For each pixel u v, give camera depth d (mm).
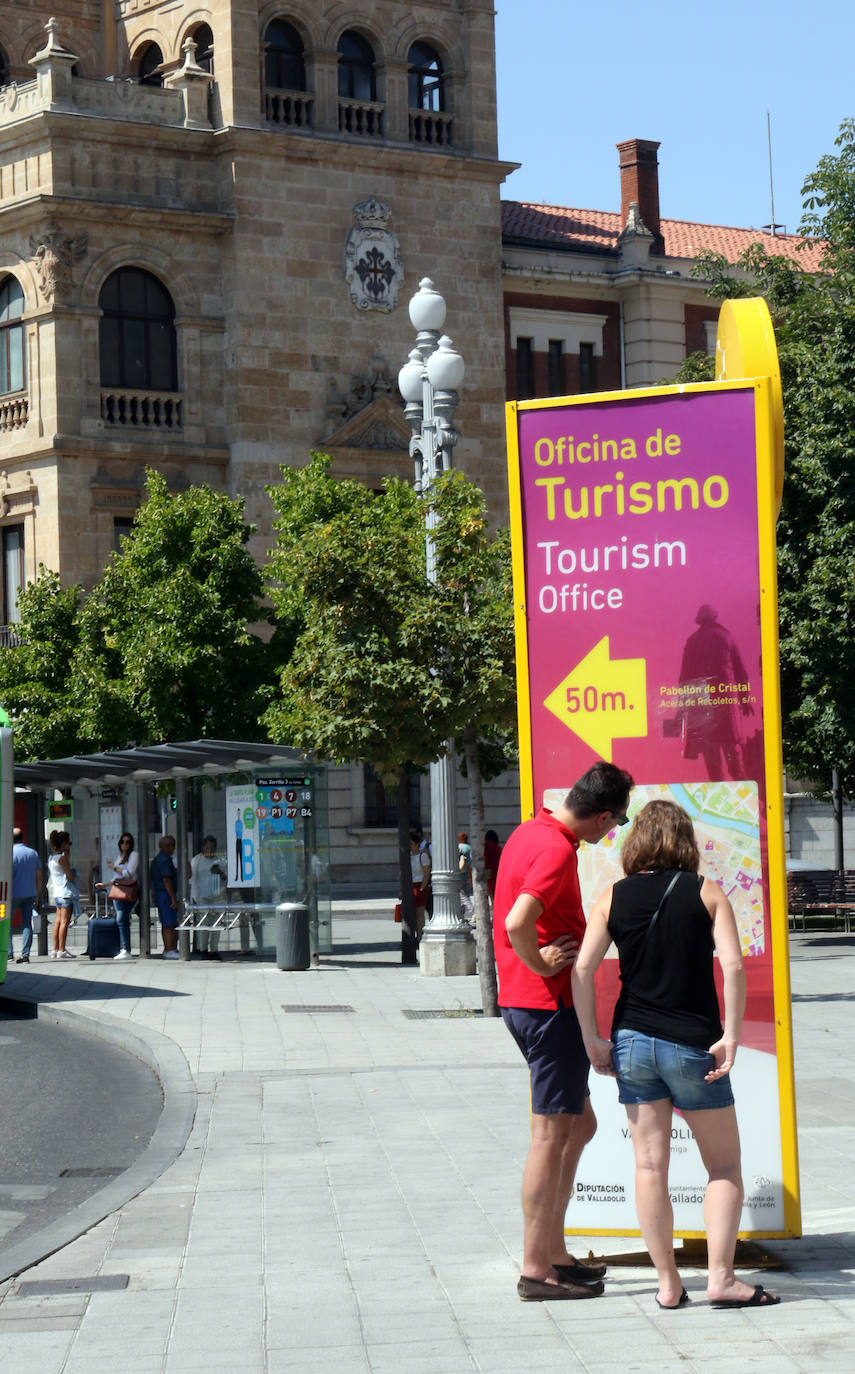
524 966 8328
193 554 37094
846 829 53219
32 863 30250
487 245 49812
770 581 9086
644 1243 9242
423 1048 17547
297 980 25281
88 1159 13109
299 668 20812
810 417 31688
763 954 8953
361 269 47438
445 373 24594
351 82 48562
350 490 35156
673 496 9195
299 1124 13477
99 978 26391
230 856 29547
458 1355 7406
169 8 48500
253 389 45688
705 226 59719
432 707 20078
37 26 51156
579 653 9281
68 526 43688
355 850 48062
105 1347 7789
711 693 9133
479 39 49875
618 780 8383
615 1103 8969
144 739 36500
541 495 9359
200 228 45469
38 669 37906
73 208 43562
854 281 34344
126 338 44906
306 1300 8430
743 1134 8867
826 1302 7926
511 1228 9727
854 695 30656
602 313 52906
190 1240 9844
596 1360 7223
